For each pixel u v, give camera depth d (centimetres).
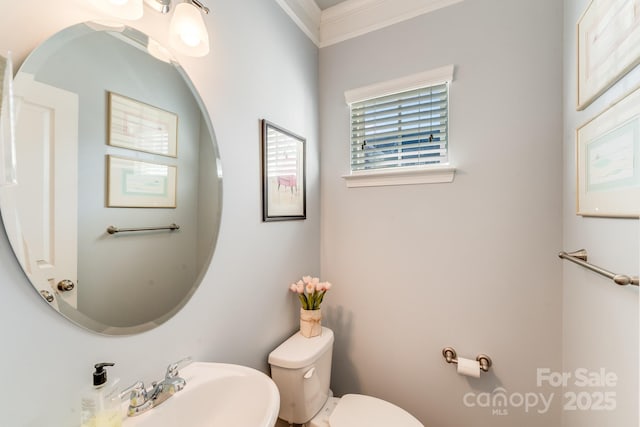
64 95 63
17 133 55
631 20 69
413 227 152
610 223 80
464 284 140
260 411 75
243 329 116
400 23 154
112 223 72
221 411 81
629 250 70
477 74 137
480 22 136
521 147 128
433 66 146
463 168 140
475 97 137
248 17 120
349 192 170
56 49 62
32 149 58
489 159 135
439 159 147
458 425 141
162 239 85
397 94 157
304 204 160
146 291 80
